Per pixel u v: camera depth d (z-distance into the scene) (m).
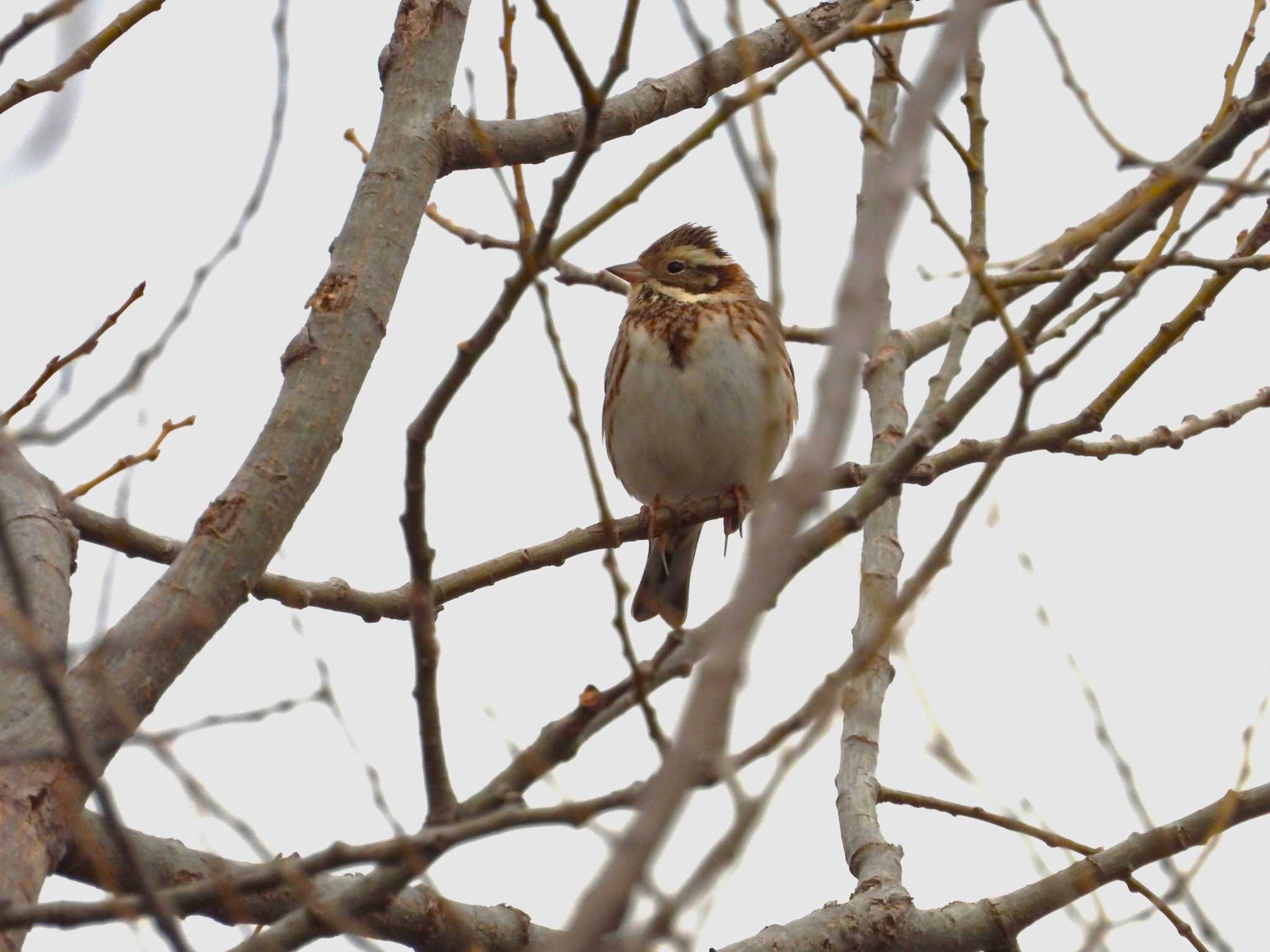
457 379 7.72
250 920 9.16
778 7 8.84
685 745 4.82
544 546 12.40
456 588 12.29
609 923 4.76
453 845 7.17
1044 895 11.25
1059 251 10.70
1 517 6.89
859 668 6.48
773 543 5.00
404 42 12.30
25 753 8.61
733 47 13.54
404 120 12.01
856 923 11.30
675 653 7.54
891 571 12.52
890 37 14.27
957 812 11.90
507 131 12.45
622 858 4.80
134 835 9.77
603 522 7.57
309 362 10.83
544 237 7.83
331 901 8.09
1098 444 12.19
